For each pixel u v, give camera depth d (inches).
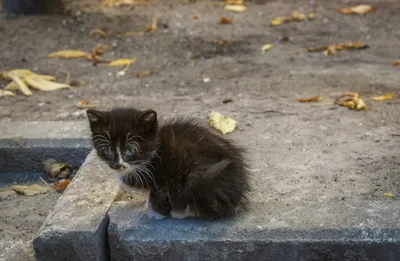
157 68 375.9
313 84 330.6
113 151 186.5
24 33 439.5
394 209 191.9
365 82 330.3
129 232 187.5
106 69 376.8
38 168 268.4
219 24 465.7
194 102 308.3
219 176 185.9
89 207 198.7
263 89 325.7
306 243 180.2
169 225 188.7
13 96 328.2
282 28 455.2
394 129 264.4
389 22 462.3
